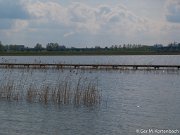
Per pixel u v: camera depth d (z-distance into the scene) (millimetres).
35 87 44031
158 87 49750
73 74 66188
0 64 80125
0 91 36000
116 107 32312
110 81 56562
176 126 25281
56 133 23484
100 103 34094
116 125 25547
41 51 189125
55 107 31438
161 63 118062
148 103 35188
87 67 82375
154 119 27500
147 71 76062
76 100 33375
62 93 34281
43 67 81250
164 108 32438
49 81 53656
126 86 50531
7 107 31328
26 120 26938
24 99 34938
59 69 77562
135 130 24219
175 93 43344
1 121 26500
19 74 65562
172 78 62125
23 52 182250
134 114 29422
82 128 24688
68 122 26375
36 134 23219
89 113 29391
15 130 24141
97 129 24484
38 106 31828
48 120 26906
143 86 50656
